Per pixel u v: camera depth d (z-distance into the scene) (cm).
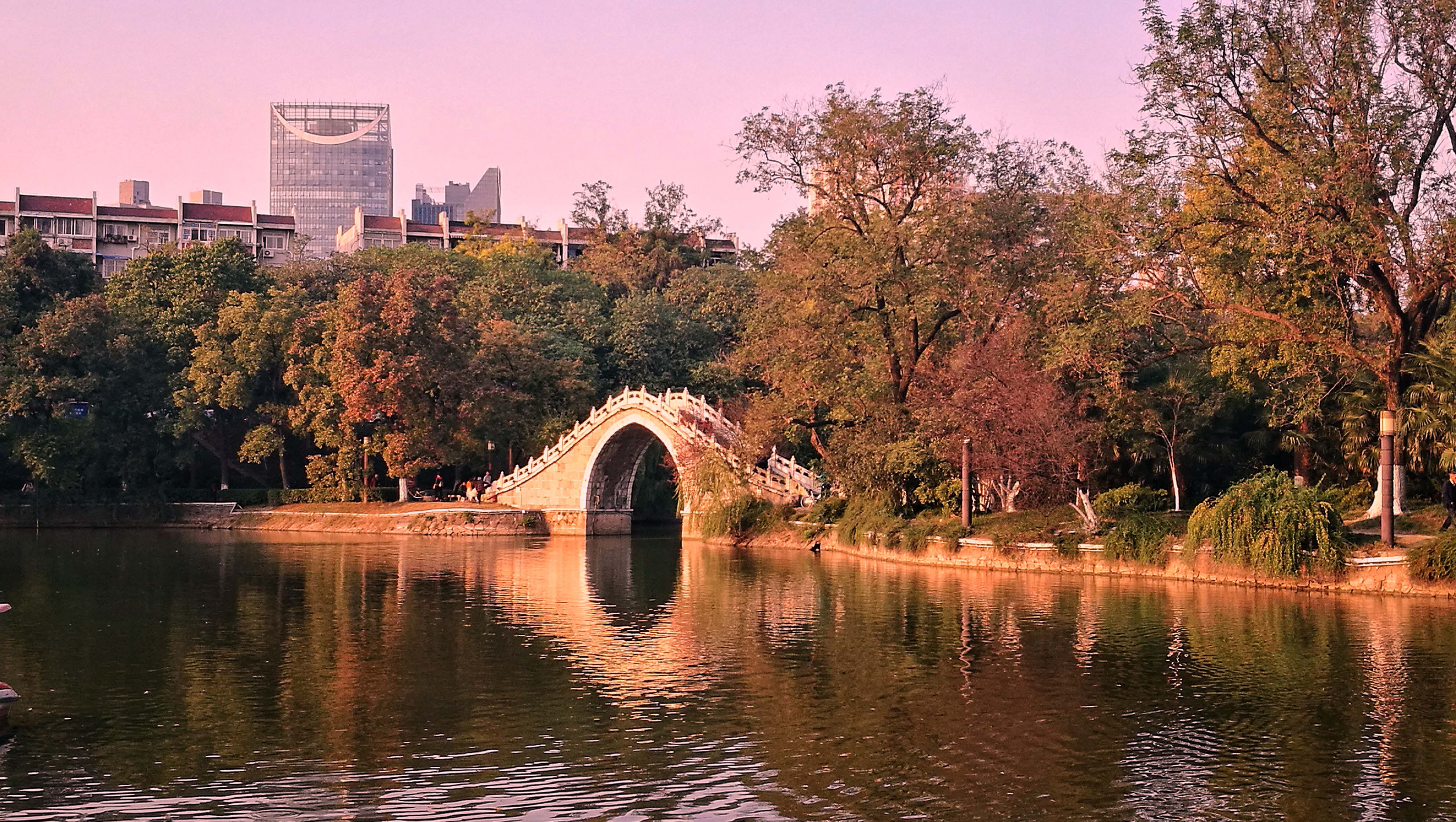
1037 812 1789
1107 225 4250
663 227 12331
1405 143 3791
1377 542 3788
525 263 10062
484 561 5391
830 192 5491
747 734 2181
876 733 2186
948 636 3116
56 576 4619
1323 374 4784
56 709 2347
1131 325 4316
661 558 5588
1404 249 3834
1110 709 2344
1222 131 3959
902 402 5547
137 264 8931
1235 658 2777
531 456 8575
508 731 2197
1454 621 3183
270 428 8344
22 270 8569
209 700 2422
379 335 7731
